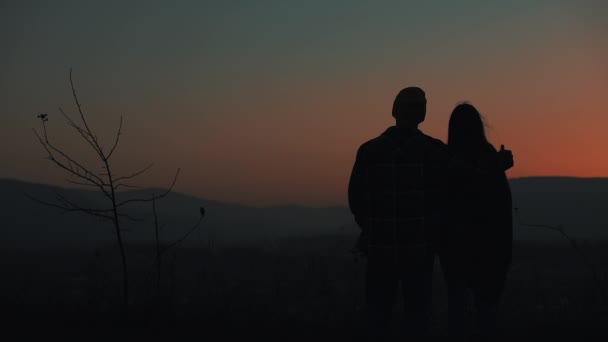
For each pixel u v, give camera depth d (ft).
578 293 28.86
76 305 21.02
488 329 15.88
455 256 15.94
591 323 17.83
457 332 16.05
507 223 15.88
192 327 17.56
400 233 13.93
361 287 30.76
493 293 15.90
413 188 13.97
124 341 15.87
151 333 16.78
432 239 14.25
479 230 15.75
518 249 66.03
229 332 17.13
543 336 16.29
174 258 21.43
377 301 14.56
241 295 26.25
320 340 16.28
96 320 18.17
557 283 35.04
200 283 33.27
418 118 14.34
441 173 14.29
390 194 13.98
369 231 14.29
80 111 16.71
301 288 32.96
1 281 37.68
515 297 29.45
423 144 14.16
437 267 46.42
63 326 17.44
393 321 18.02
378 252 14.11
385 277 14.37
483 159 15.74
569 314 20.44
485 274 15.80
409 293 14.29
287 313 21.57
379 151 14.14
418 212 13.97
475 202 15.71
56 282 38.47
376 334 14.61
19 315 18.86
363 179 14.38
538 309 25.14
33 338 16.02
